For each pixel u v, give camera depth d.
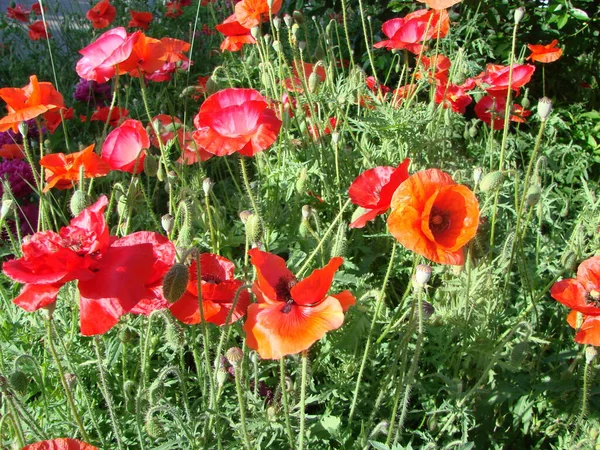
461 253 0.64
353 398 0.77
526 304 0.89
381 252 1.00
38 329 0.81
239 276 0.85
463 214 0.65
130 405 0.72
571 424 0.81
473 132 1.23
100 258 0.61
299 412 0.74
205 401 0.72
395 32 1.17
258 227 0.74
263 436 0.72
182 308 0.67
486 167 1.19
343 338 0.77
